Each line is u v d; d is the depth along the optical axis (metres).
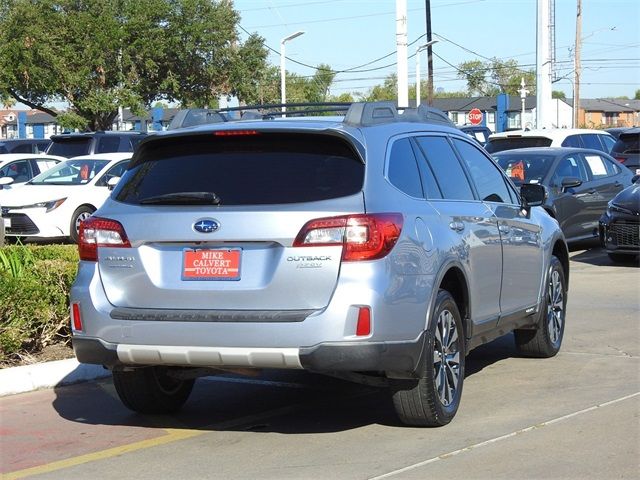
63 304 8.33
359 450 5.78
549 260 8.25
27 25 37.66
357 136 5.80
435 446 5.80
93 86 39.28
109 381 7.95
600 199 16.56
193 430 6.41
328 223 5.43
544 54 28.11
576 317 10.36
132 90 39.53
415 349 5.71
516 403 6.79
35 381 7.61
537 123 28.47
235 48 41.19
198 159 5.91
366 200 5.54
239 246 5.57
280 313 5.45
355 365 5.40
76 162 18.61
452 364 6.34
